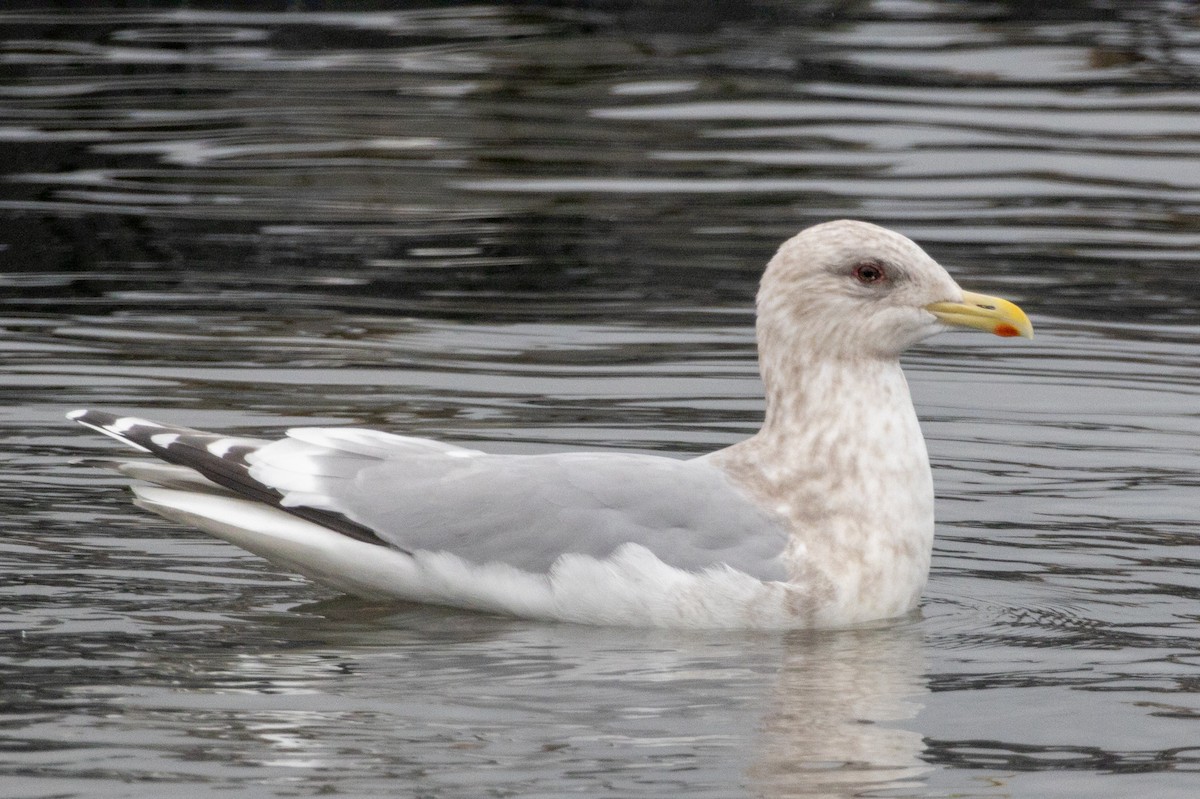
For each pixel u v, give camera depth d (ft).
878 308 34.88
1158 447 44.86
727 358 51.65
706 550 33.63
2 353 51.16
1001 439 45.60
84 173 73.72
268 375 49.44
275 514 34.19
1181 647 32.76
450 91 87.56
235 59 94.22
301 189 71.87
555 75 90.79
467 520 33.88
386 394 47.85
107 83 88.63
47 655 31.48
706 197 70.74
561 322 55.31
